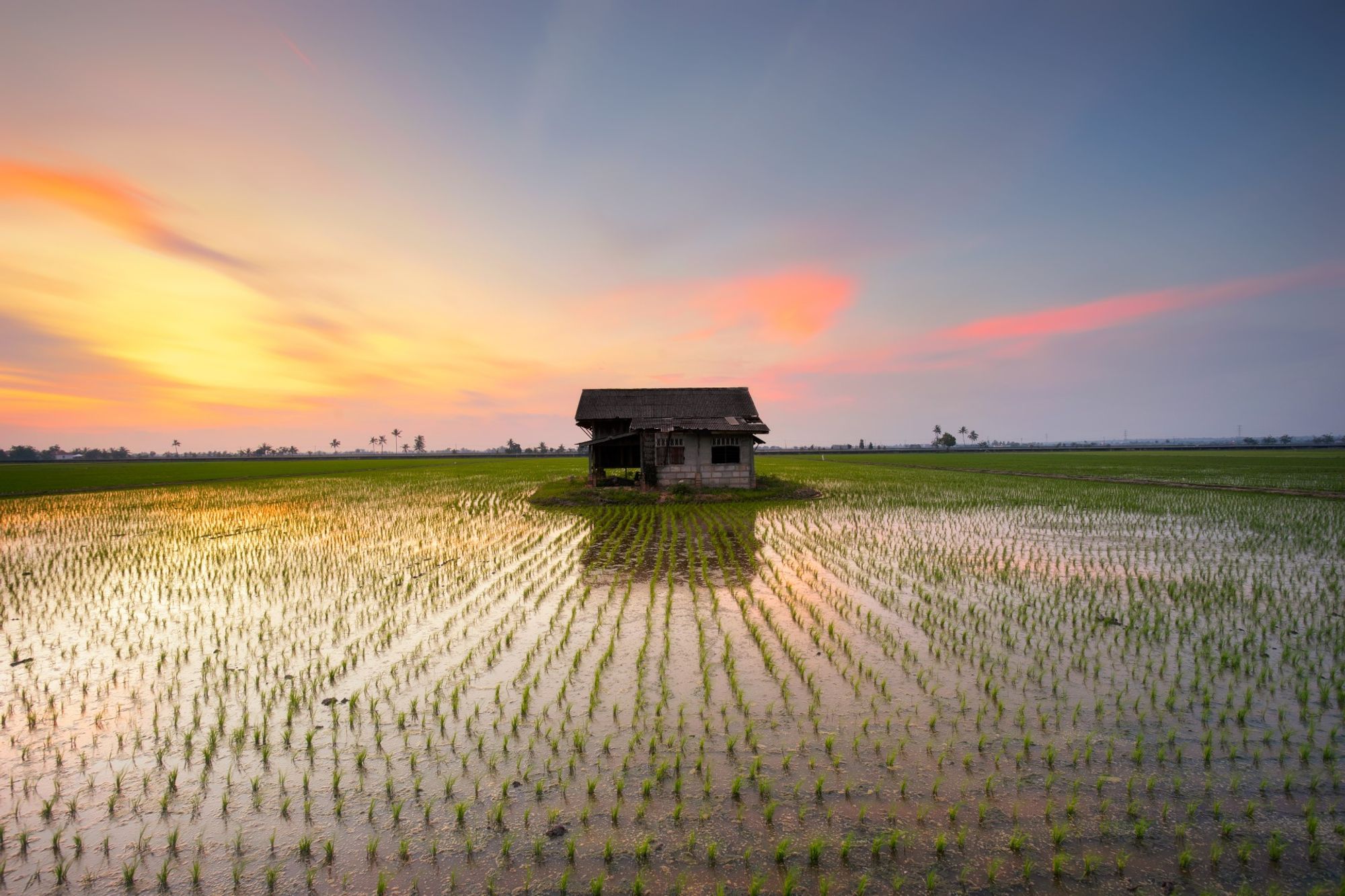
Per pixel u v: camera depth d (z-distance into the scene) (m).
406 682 7.80
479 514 24.33
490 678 7.88
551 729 6.54
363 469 69.12
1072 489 31.64
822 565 14.05
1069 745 6.14
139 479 49.28
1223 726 6.51
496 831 5.00
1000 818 5.08
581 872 4.56
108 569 14.44
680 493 27.55
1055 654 8.49
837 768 5.73
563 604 11.12
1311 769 5.71
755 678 7.73
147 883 4.52
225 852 4.83
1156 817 5.08
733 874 4.52
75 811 5.33
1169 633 9.31
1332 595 11.21
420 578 13.27
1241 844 4.77
